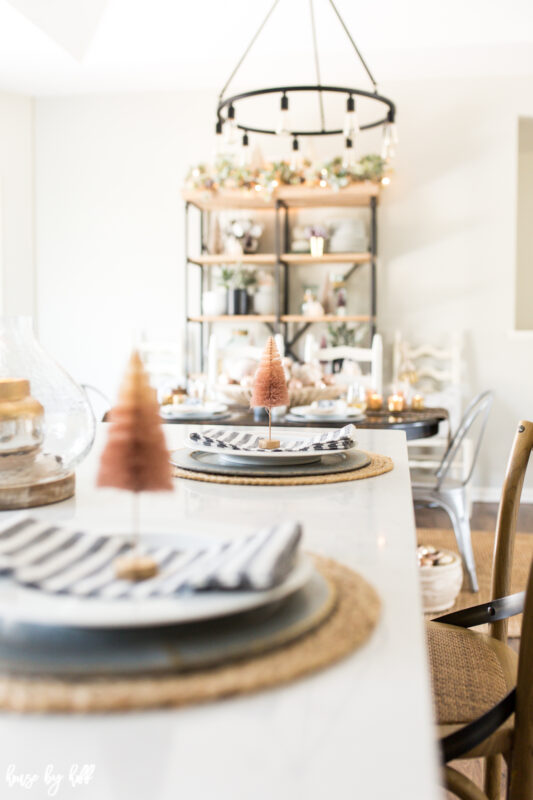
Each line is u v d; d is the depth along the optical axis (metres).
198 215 4.76
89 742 0.35
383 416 2.83
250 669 0.42
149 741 0.35
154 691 0.39
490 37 4.00
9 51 4.11
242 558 0.51
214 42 4.14
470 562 2.89
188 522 0.75
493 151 4.46
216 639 0.45
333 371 4.34
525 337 4.46
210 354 3.63
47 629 0.46
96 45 4.17
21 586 0.49
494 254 4.48
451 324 4.54
